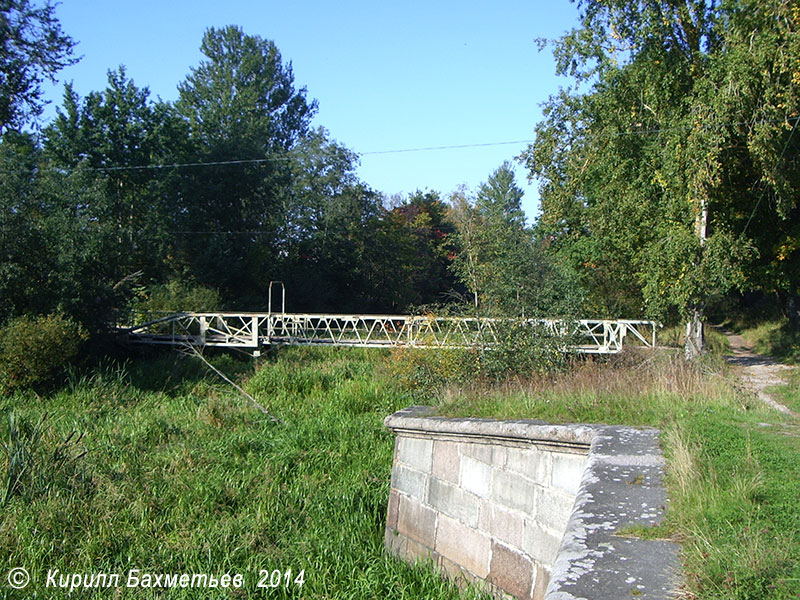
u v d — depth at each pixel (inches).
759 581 121.0
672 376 334.6
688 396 303.1
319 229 1996.8
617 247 903.7
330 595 266.5
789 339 919.0
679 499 165.9
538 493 235.8
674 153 714.2
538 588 229.8
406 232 2166.6
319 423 588.1
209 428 570.3
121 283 977.5
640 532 149.3
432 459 294.7
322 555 298.0
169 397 737.6
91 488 375.2
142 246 1433.3
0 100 981.2
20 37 974.4
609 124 813.9
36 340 719.7
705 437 219.9
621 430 234.2
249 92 2086.6
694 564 129.8
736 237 768.9
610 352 788.0
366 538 328.8
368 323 1620.3
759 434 227.6
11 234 844.0
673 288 727.1
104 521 332.5
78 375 780.0
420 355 656.4
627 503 166.6
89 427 556.4
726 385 351.6
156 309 1286.9
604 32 778.2
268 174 1728.6
